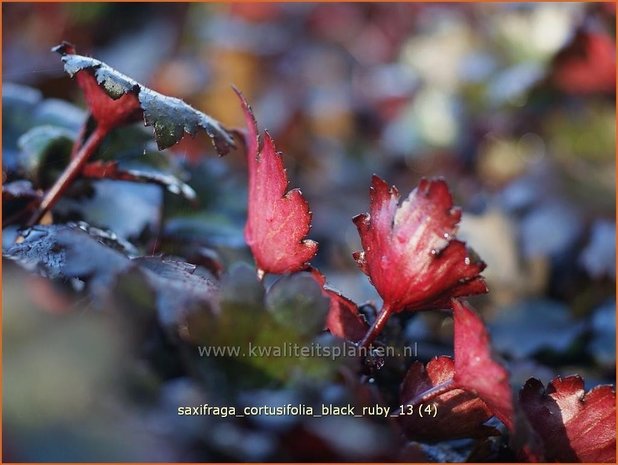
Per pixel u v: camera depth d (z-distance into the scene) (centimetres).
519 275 40
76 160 26
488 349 21
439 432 23
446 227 22
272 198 24
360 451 20
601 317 36
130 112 25
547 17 49
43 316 20
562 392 22
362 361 23
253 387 21
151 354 20
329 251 46
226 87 63
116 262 21
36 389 20
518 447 21
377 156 59
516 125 52
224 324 21
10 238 25
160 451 19
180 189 27
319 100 64
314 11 73
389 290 23
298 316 21
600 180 44
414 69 60
